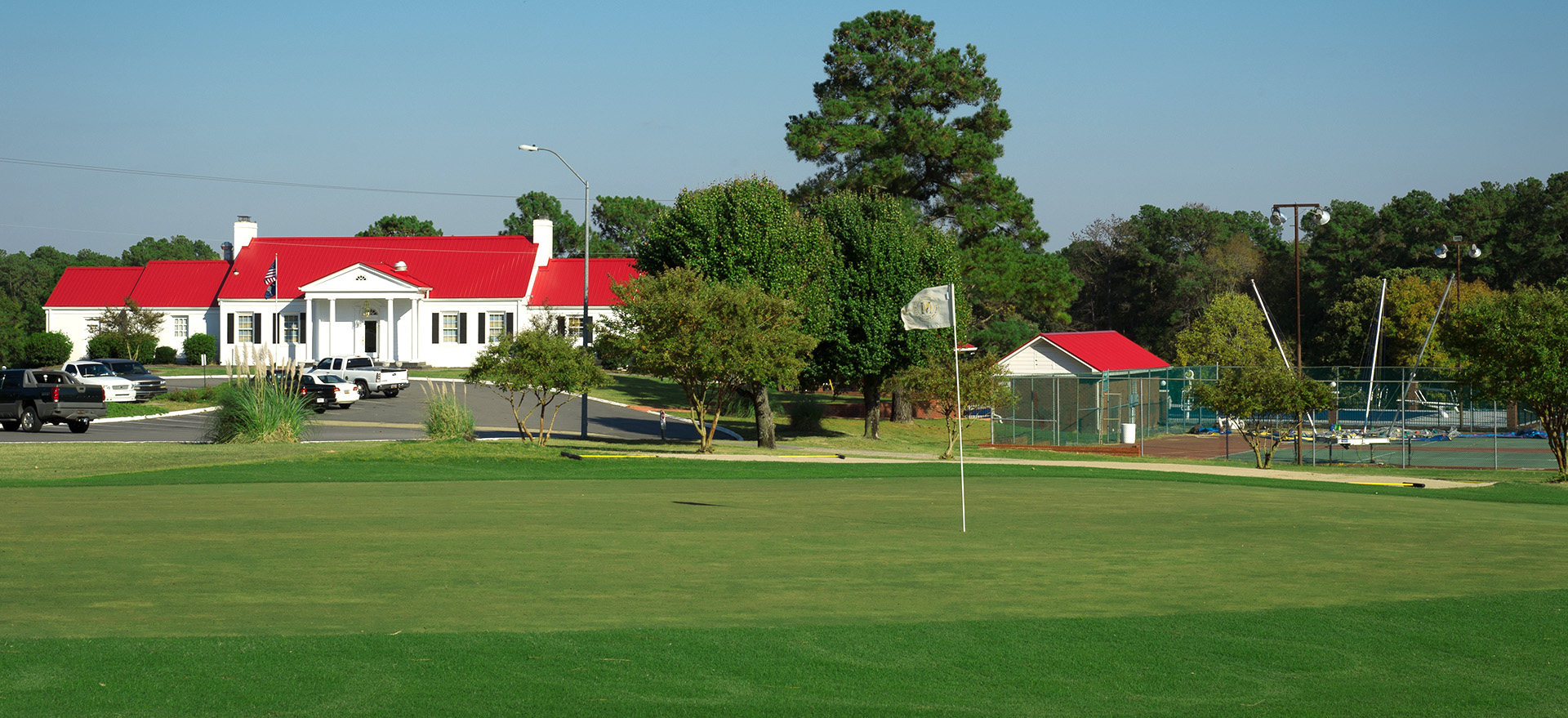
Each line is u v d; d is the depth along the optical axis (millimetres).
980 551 12008
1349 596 9562
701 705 6160
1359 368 43188
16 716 5699
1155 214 112750
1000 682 6773
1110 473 24688
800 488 20141
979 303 70625
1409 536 13875
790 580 10070
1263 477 25203
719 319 29953
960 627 8109
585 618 8281
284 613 8312
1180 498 18641
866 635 7820
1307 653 7594
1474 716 6289
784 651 7348
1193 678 6961
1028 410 45562
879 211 44125
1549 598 9547
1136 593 9602
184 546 11812
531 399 52719
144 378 46125
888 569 10781
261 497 17297
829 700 6324
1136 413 47156
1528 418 49062
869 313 40875
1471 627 8438
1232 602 9242
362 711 5898
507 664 6867
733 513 15688
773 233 36188
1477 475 28188
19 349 75438
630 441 37844
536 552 11609
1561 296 27516
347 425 40844
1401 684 6926
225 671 6586
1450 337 28438
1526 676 7133
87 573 10055
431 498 17453
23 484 19672
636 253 38250
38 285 120438
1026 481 22266
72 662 6699
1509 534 14156
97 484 19812
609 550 11844
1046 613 8703
